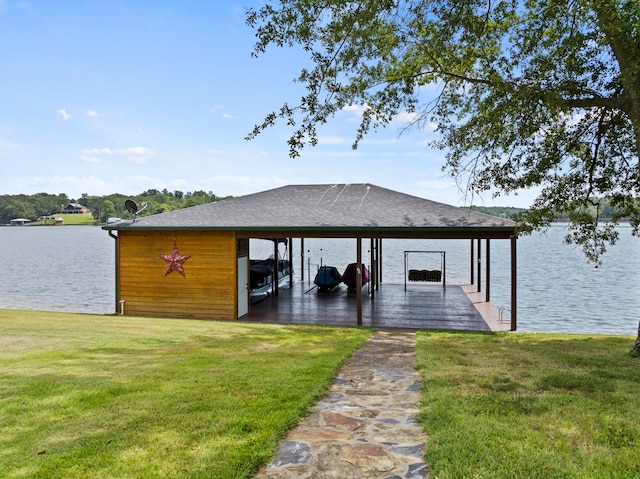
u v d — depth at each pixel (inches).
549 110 353.1
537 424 171.8
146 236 561.0
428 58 448.1
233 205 618.2
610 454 146.3
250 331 407.5
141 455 148.9
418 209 550.3
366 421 181.6
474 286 820.6
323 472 139.0
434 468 138.9
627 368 261.7
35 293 946.7
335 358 286.0
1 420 179.3
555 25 365.7
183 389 217.0
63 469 140.0
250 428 170.4
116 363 270.2
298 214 557.6
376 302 642.2
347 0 332.8
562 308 783.7
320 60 354.0
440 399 201.9
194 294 546.9
